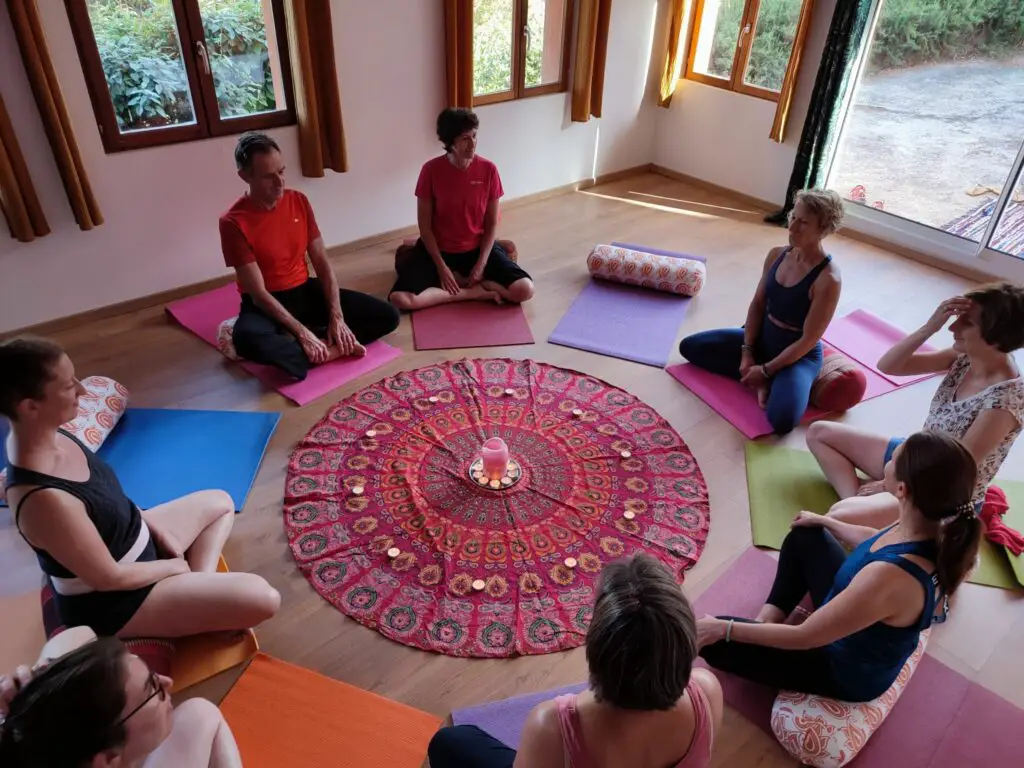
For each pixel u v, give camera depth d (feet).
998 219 13.69
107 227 11.66
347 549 8.09
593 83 16.29
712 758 6.32
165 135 11.74
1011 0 12.69
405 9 13.19
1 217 10.71
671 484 9.12
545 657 7.11
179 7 11.10
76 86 10.61
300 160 13.26
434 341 11.73
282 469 9.21
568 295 13.23
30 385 5.17
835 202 9.16
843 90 14.56
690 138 18.06
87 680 4.01
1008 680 7.02
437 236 12.73
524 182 16.76
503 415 10.16
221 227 10.19
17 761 3.88
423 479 9.03
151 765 5.13
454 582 7.75
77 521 5.66
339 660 7.02
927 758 6.30
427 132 14.61
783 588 7.11
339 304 11.29
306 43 11.94
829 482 9.15
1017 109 13.24
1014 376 7.05
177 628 6.64
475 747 5.21
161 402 10.30
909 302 13.48
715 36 16.96
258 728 6.37
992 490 8.54
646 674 3.62
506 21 14.87
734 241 15.52
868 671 5.94
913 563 5.36
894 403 10.75
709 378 11.08
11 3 9.43
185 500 7.55
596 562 8.03
